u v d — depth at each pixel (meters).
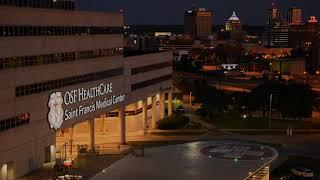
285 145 137.00
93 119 118.38
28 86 92.94
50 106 99.38
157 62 157.88
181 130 154.38
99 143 128.62
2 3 85.94
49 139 99.94
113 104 126.69
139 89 143.38
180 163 89.06
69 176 90.12
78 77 109.88
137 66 141.50
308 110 175.62
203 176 80.81
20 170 91.31
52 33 100.25
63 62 104.12
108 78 123.88
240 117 181.50
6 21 86.31
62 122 103.81
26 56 92.12
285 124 169.88
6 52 86.38
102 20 120.31
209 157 93.94
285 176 105.38
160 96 166.25
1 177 86.38
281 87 184.12
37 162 96.38
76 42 108.88
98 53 118.75
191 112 190.12
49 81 99.31
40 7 96.94
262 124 168.62
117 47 128.75
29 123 93.50
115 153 115.31
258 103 181.62
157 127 157.25
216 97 185.50
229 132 154.00
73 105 107.94
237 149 101.75
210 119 175.50
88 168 99.75
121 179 78.69
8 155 87.88
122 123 132.00
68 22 105.88
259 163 90.31
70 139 121.81
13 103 88.69
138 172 82.81
